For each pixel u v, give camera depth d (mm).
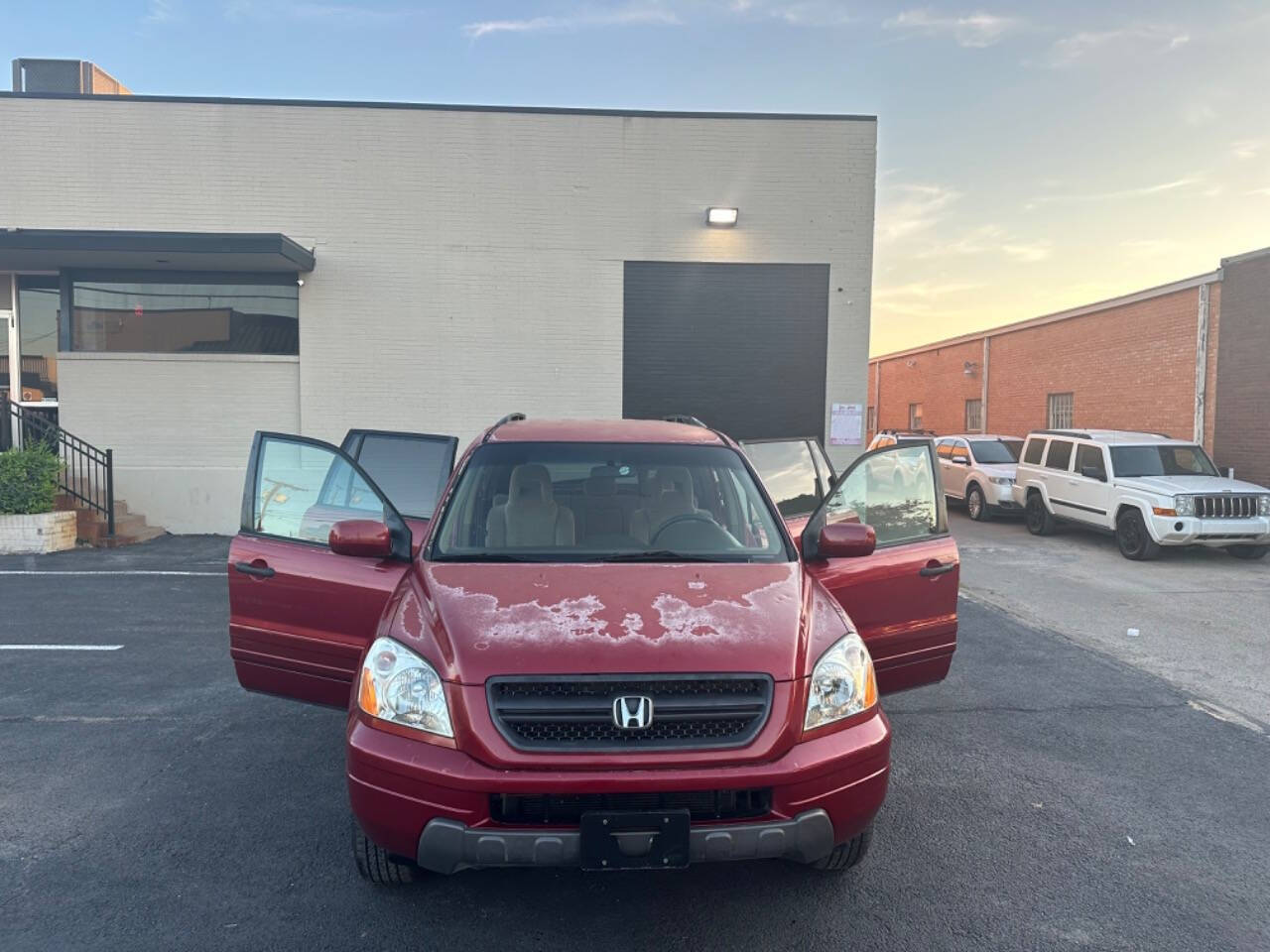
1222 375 16828
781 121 13453
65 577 9773
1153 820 4098
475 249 13391
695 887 3465
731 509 4117
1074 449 14094
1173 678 6465
